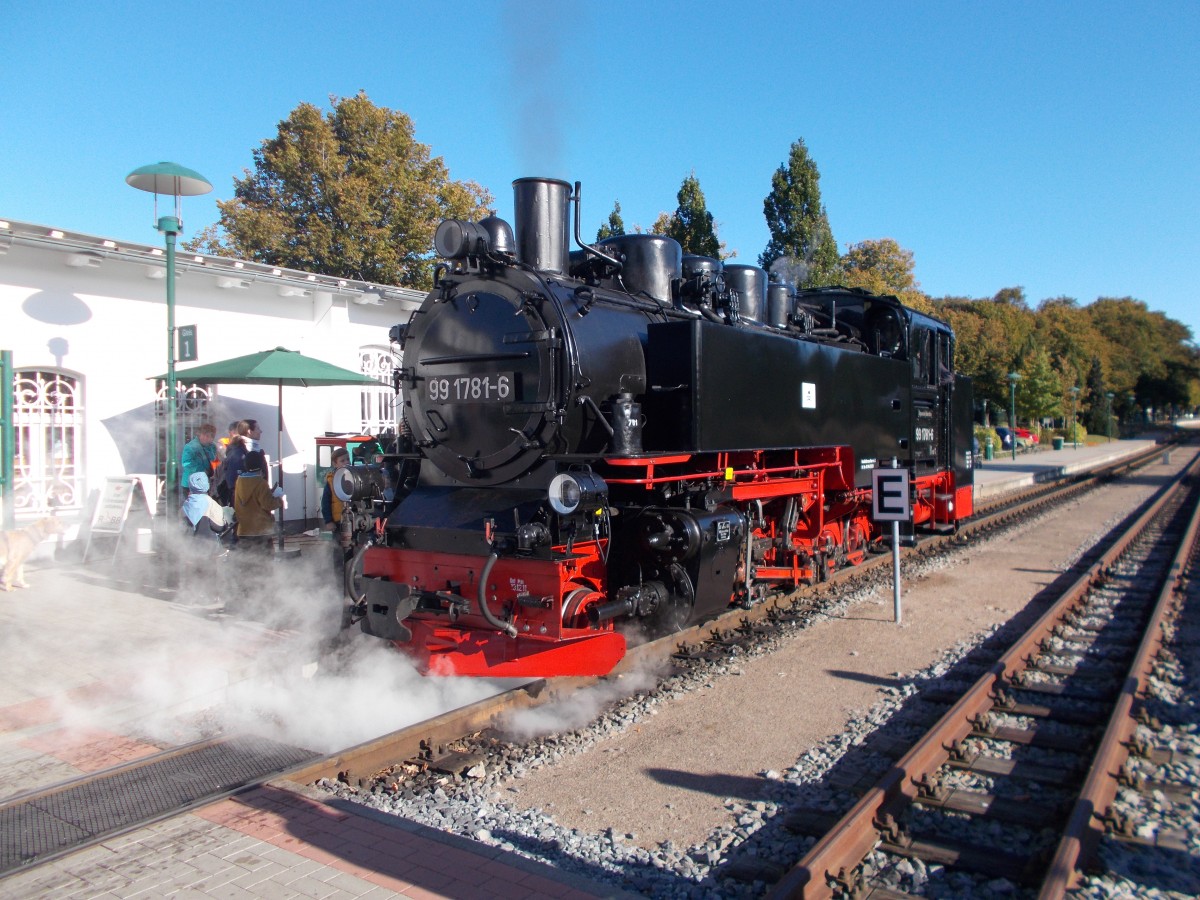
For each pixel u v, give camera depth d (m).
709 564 5.70
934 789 4.00
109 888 3.11
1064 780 4.17
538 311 5.59
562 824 3.90
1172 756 4.50
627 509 5.75
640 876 3.38
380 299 12.80
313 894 3.03
